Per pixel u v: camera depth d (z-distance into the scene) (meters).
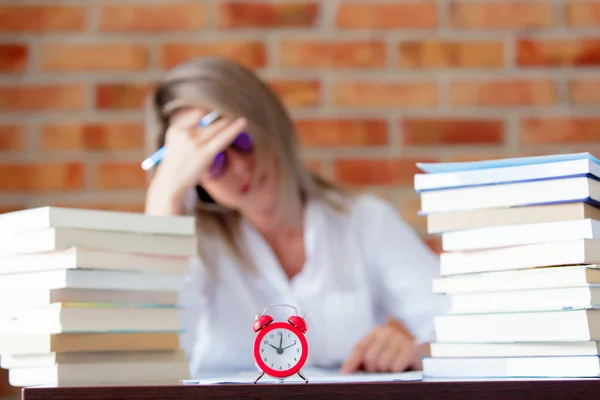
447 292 1.14
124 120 2.62
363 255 2.11
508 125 2.64
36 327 1.12
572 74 2.66
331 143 2.62
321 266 2.05
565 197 1.07
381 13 2.66
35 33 2.63
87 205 2.59
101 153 2.60
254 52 2.64
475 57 2.66
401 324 2.20
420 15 2.66
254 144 1.90
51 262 1.13
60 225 1.11
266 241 2.10
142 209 2.59
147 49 2.64
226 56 2.64
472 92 2.64
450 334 1.12
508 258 1.09
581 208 1.07
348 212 2.15
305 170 2.15
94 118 2.61
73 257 1.10
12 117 2.60
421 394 0.97
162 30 2.65
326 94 2.63
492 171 1.11
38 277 1.14
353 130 2.62
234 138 1.82
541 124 2.64
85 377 1.11
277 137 1.98
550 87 2.66
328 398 0.97
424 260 2.10
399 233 2.13
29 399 0.97
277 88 2.63
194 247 1.22
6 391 2.52
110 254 1.14
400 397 0.97
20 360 1.15
